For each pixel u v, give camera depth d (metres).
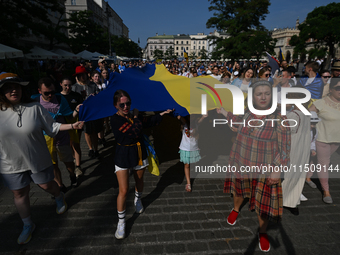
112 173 4.05
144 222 2.81
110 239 2.53
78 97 3.90
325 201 3.28
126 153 2.50
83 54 25.20
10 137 2.25
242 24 38.38
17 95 2.22
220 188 3.62
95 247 2.42
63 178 3.89
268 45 35.28
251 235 2.63
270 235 2.64
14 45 15.41
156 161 2.87
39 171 2.49
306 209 3.13
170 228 2.72
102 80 6.03
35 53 16.78
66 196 3.35
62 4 39.28
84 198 3.30
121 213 2.54
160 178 3.94
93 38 35.31
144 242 2.50
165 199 3.31
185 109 3.29
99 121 4.48
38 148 2.47
